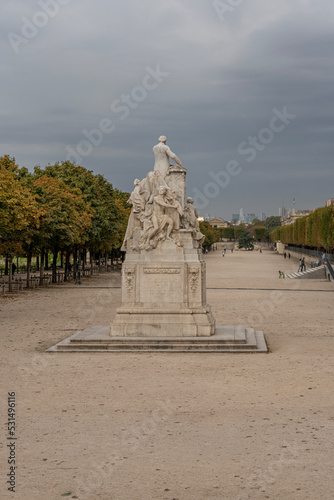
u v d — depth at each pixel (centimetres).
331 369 1830
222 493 942
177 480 994
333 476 999
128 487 970
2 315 3250
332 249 9825
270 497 924
